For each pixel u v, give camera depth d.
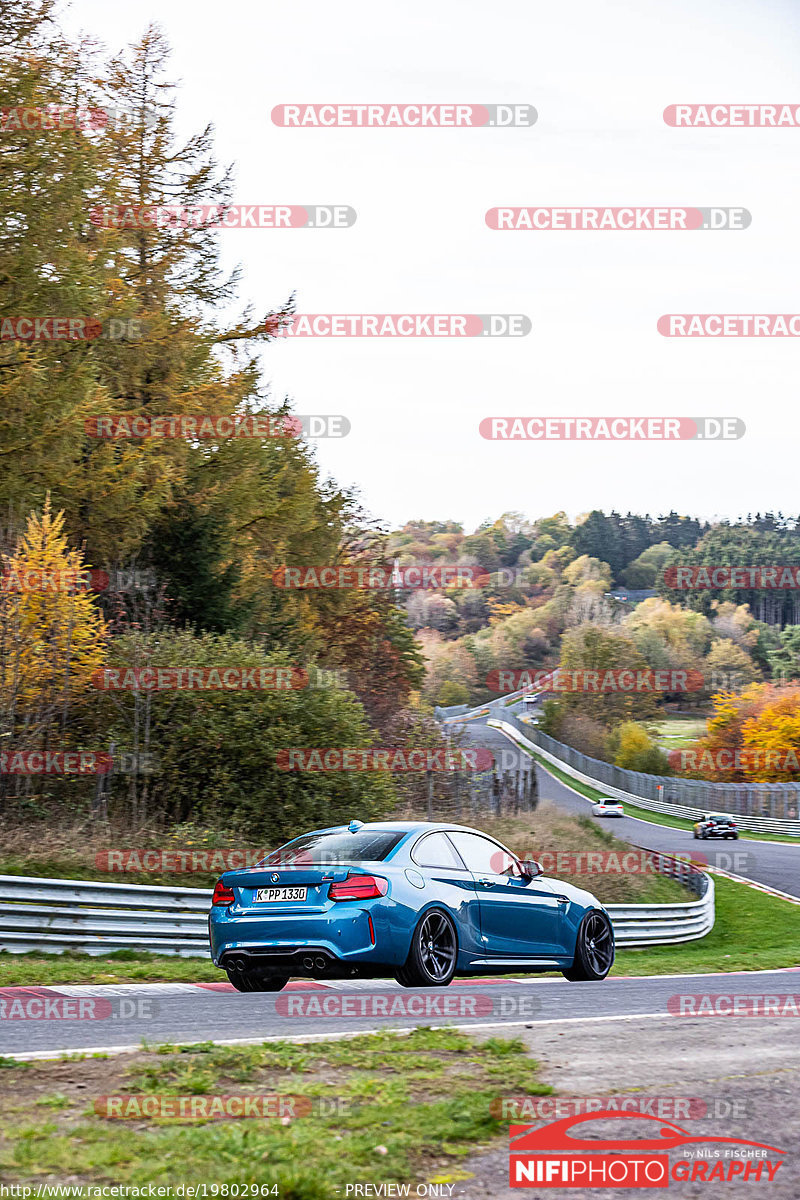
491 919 25.94
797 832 146.00
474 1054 15.42
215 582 66.69
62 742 47.53
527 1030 17.83
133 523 62.53
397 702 90.25
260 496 76.62
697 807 176.62
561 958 28.03
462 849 26.56
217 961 24.22
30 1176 9.90
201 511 69.12
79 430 57.12
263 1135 11.30
